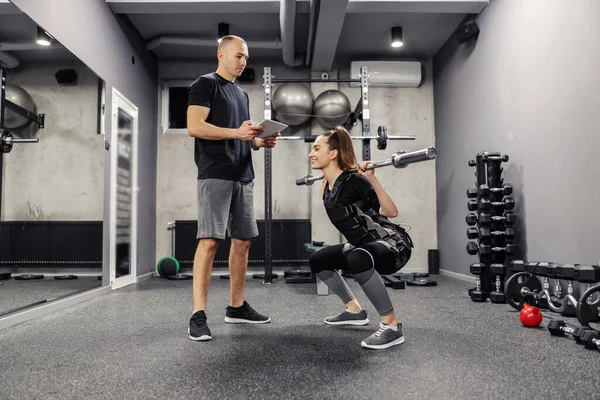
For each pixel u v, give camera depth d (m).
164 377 1.23
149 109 4.33
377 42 4.29
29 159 2.85
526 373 1.26
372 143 4.59
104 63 3.23
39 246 3.00
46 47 2.53
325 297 2.80
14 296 2.54
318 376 1.23
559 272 1.93
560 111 2.44
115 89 3.44
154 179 4.47
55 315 2.23
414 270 4.51
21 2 2.17
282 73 4.64
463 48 3.83
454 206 4.04
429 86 4.66
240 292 1.95
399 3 3.35
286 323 1.97
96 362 1.39
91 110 3.11
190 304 2.58
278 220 4.41
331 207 1.60
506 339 1.68
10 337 1.76
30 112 2.68
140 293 3.08
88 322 2.05
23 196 2.90
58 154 2.94
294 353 1.47
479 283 2.73
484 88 3.41
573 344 1.60
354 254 1.55
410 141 4.60
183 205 4.54
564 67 2.40
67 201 3.05
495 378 1.22
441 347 1.55
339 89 4.60
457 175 3.97
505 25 3.07
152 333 1.80
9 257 2.89
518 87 2.90
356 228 1.58
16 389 1.15
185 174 4.56
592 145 2.17
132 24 3.85
